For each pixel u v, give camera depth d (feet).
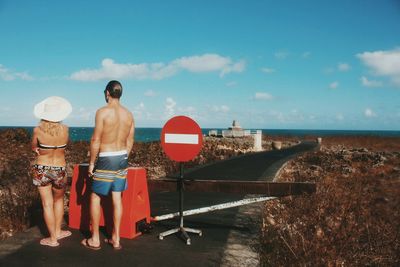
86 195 18.12
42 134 15.21
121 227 17.29
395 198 38.29
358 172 58.44
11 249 15.46
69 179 20.10
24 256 14.71
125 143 15.85
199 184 19.15
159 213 23.72
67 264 14.02
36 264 13.94
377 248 19.83
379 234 21.50
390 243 20.42
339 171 58.65
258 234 18.83
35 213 22.26
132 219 17.20
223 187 18.93
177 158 17.75
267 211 26.86
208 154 73.20
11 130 63.36
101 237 17.16
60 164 15.78
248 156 76.79
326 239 18.97
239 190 18.89
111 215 17.25
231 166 54.60
